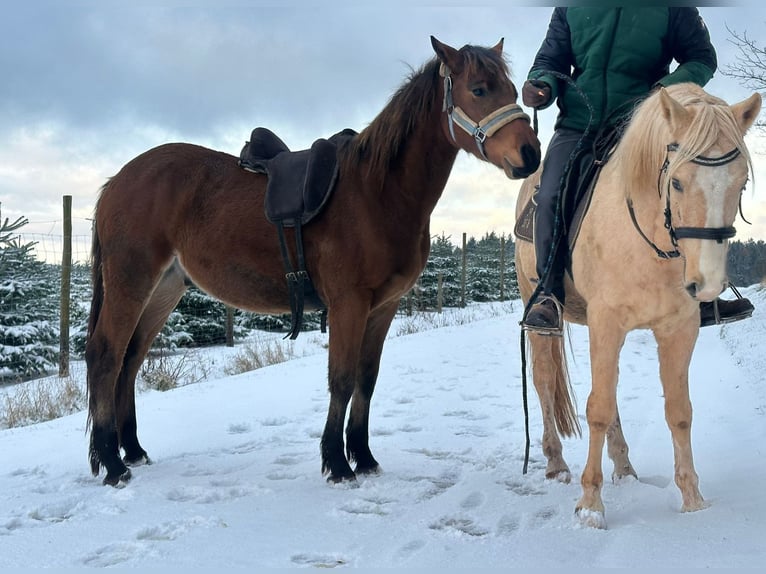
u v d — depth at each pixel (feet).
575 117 12.30
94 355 14.12
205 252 14.08
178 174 14.49
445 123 12.63
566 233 11.17
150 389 27.30
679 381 10.14
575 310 12.35
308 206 12.91
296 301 13.41
